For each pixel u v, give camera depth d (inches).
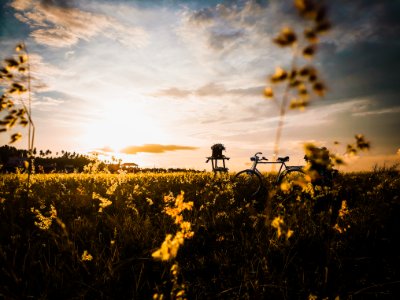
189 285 124.9
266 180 345.7
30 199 272.5
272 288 118.8
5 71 82.6
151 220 219.0
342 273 128.0
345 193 269.6
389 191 257.6
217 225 202.5
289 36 30.0
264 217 181.6
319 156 50.9
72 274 127.6
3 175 376.2
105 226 207.9
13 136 86.8
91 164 362.9
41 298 109.0
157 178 483.2
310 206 163.6
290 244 150.1
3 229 174.1
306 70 33.0
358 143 53.2
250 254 153.3
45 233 178.2
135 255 150.5
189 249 167.6
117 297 117.4
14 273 115.1
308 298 111.4
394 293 117.0
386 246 159.2
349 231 171.3
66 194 322.7
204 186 378.6
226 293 120.4
